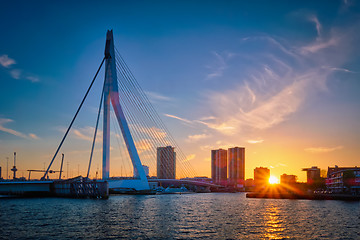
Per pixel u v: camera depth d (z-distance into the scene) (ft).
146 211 286.05
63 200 427.33
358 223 221.87
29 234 172.35
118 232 179.52
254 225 211.00
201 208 329.31
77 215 249.55
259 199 514.27
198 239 165.58
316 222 225.97
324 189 642.63
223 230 191.11
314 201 449.89
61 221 216.95
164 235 173.68
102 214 257.55
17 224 203.72
